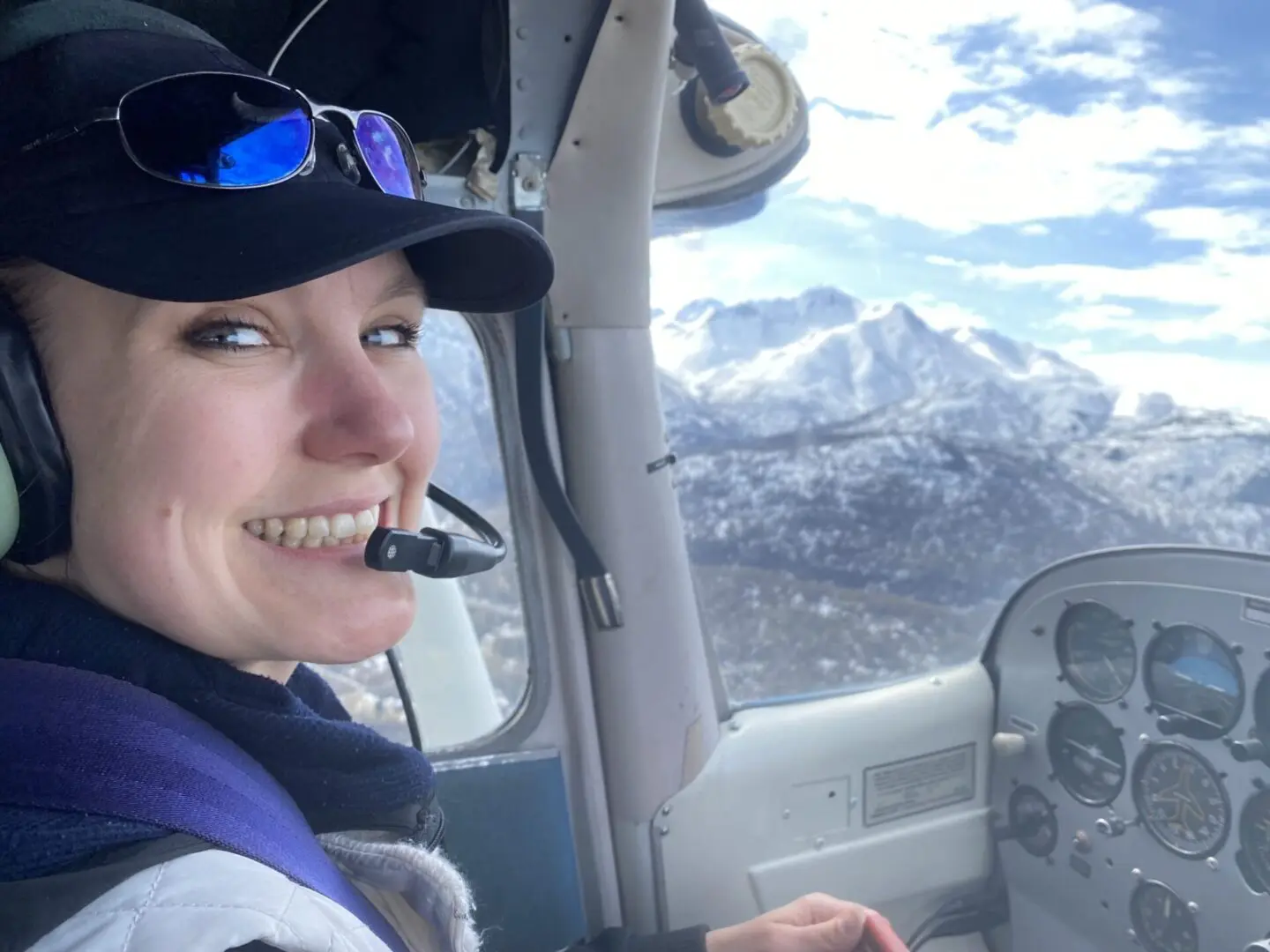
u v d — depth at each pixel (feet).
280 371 0.99
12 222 0.90
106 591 0.96
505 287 1.35
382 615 1.07
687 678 2.48
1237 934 2.33
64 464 0.92
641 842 2.48
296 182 0.98
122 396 0.91
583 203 2.26
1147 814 2.52
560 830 2.40
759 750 2.59
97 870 0.75
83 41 0.97
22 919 0.72
